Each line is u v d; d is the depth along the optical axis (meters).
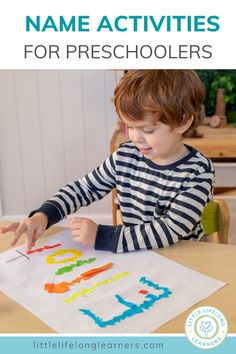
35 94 2.45
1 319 0.68
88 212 2.66
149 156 1.00
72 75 2.41
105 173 1.16
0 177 2.63
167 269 0.81
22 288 0.76
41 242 0.94
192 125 1.06
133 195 1.13
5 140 2.55
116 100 0.97
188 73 0.99
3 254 0.89
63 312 0.69
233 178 2.08
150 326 0.65
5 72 2.42
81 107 2.47
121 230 0.91
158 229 0.91
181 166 1.05
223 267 0.81
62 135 2.53
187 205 0.97
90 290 0.75
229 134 2.12
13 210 2.70
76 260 0.85
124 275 0.79
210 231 1.14
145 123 0.94
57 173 2.62
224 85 2.33
